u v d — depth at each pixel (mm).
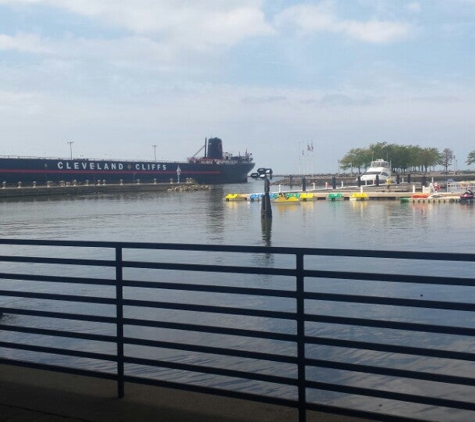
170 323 5094
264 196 47094
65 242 5570
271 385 8719
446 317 12547
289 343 10727
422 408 7766
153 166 142250
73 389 5641
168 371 9344
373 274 4320
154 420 4859
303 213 53719
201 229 40250
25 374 6152
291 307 13586
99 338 5453
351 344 4398
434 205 62062
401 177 147750
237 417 4922
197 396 5441
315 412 5043
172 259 23047
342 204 66625
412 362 9727
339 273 4406
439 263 20391
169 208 65188
